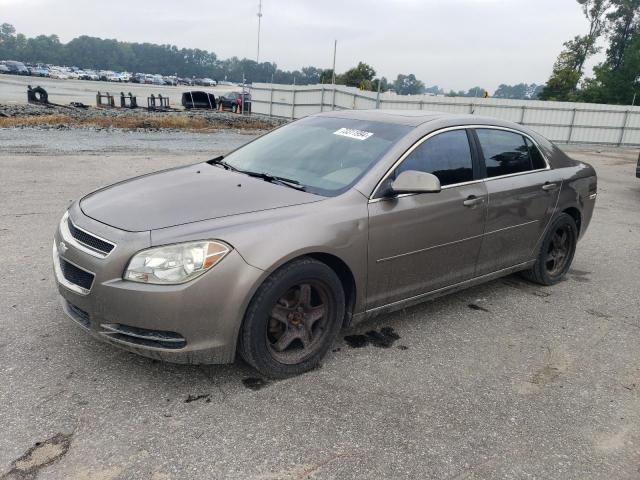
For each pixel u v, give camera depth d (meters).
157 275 2.91
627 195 11.74
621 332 4.43
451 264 4.20
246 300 3.04
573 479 2.67
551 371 3.73
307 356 3.45
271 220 3.20
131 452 2.64
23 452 2.59
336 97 33.28
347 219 3.43
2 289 4.44
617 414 3.25
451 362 3.75
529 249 4.96
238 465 2.60
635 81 55.56
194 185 3.69
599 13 67.50
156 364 3.43
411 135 3.96
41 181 9.09
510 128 4.79
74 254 3.15
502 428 3.04
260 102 38.62
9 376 3.20
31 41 187.12
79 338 3.70
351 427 2.94
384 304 3.84
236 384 3.28
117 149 14.20
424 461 2.72
